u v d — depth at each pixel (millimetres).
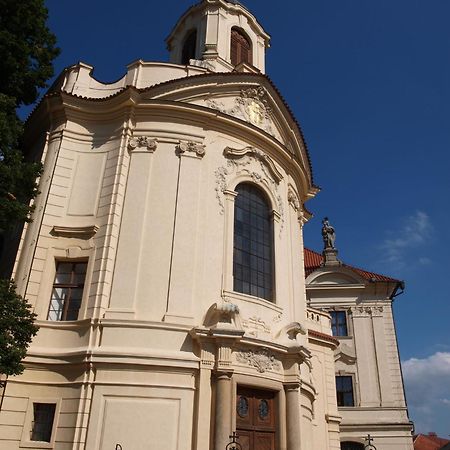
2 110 12992
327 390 22359
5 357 11469
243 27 25547
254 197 18969
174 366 14102
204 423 13953
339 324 34375
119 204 16281
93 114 17922
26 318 12914
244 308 16453
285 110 21375
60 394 13781
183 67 19156
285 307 18141
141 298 15047
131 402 13562
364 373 32562
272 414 15891
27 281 15219
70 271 15906
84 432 13156
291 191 21047
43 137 18391
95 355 13836
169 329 14648
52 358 14117
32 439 13484
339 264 36000
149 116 17609
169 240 15992
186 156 17297
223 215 17344
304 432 17203
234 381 14766
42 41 14945
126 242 15758
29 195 14250
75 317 15195
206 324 15320
